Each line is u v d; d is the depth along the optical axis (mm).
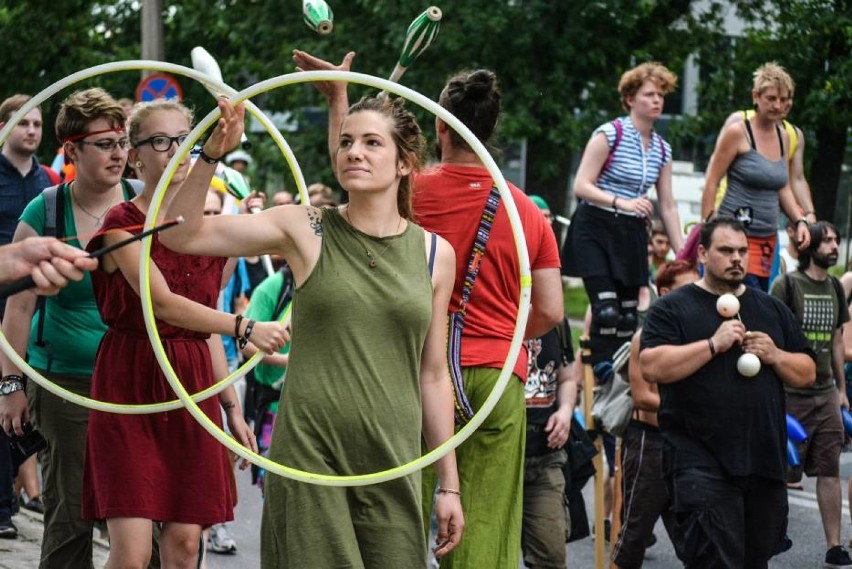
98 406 5805
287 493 5062
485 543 6211
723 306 7547
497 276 6293
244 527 10867
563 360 8047
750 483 7508
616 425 8711
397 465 5113
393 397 5125
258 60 28297
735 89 25469
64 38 30891
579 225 10172
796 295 10086
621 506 9203
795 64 23734
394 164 5203
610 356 10219
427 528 6387
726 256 7574
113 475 5945
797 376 7547
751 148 10422
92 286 6480
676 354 7461
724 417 7438
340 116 6246
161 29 20703
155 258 6086
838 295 10164
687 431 7539
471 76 6379
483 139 6383
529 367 7777
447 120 5266
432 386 5473
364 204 5215
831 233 10055
